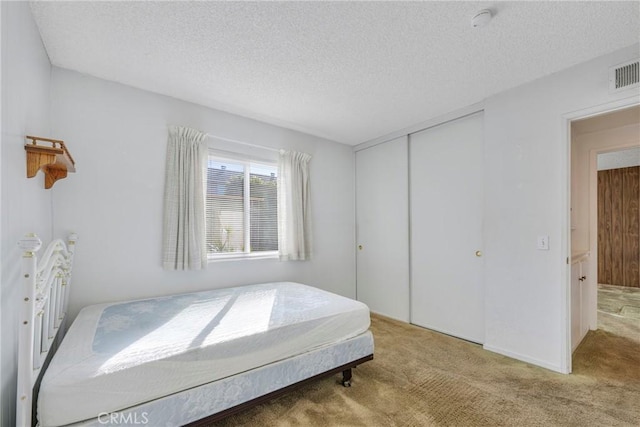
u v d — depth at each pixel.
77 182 2.25
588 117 2.18
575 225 3.25
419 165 3.49
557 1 1.54
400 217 3.68
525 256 2.46
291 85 2.49
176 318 1.95
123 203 2.44
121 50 1.98
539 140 2.39
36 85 1.72
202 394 1.50
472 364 2.41
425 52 2.02
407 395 1.97
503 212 2.60
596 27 1.76
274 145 3.45
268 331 1.76
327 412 1.80
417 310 3.48
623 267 5.53
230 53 2.02
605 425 1.66
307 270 3.73
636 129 2.81
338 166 4.12
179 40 1.87
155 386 1.38
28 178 1.49
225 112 3.05
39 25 1.71
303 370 1.87
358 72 2.28
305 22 1.70
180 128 2.68
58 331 1.83
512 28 1.76
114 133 2.41
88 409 1.22
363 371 2.31
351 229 4.26
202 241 2.76
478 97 2.73
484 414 1.76
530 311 2.42
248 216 3.25
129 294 2.45
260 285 3.05
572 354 2.54
